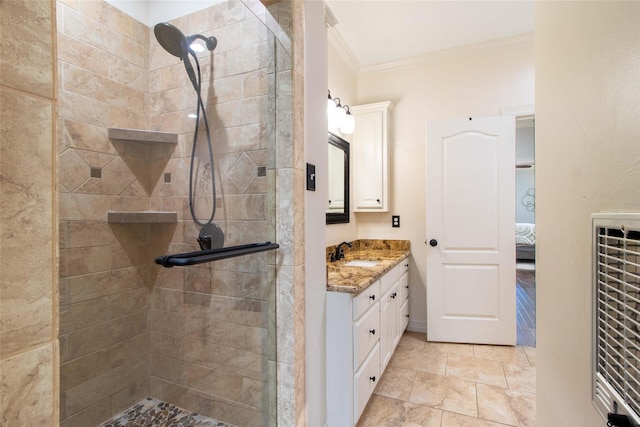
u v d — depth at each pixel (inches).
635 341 24.0
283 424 52.9
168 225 62.2
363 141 124.7
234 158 57.0
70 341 55.0
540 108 49.4
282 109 52.8
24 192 15.4
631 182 25.4
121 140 61.9
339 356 63.1
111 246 60.3
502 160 108.3
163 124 63.1
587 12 33.5
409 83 126.1
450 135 112.4
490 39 111.9
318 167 61.6
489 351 104.6
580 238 35.0
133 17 64.4
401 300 108.2
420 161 124.7
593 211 32.0
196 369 60.1
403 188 127.0
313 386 58.7
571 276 37.5
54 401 16.3
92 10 59.5
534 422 68.2
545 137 47.2
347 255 113.3
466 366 93.9
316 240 60.3
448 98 121.0
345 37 109.2
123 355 61.2
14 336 14.8
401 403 75.7
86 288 57.1
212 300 58.6
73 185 56.0
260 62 54.7
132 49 64.2
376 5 92.7
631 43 25.4
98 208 58.9
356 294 64.2
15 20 15.1
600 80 30.8
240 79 56.7
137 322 63.2
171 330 62.5
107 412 58.7
